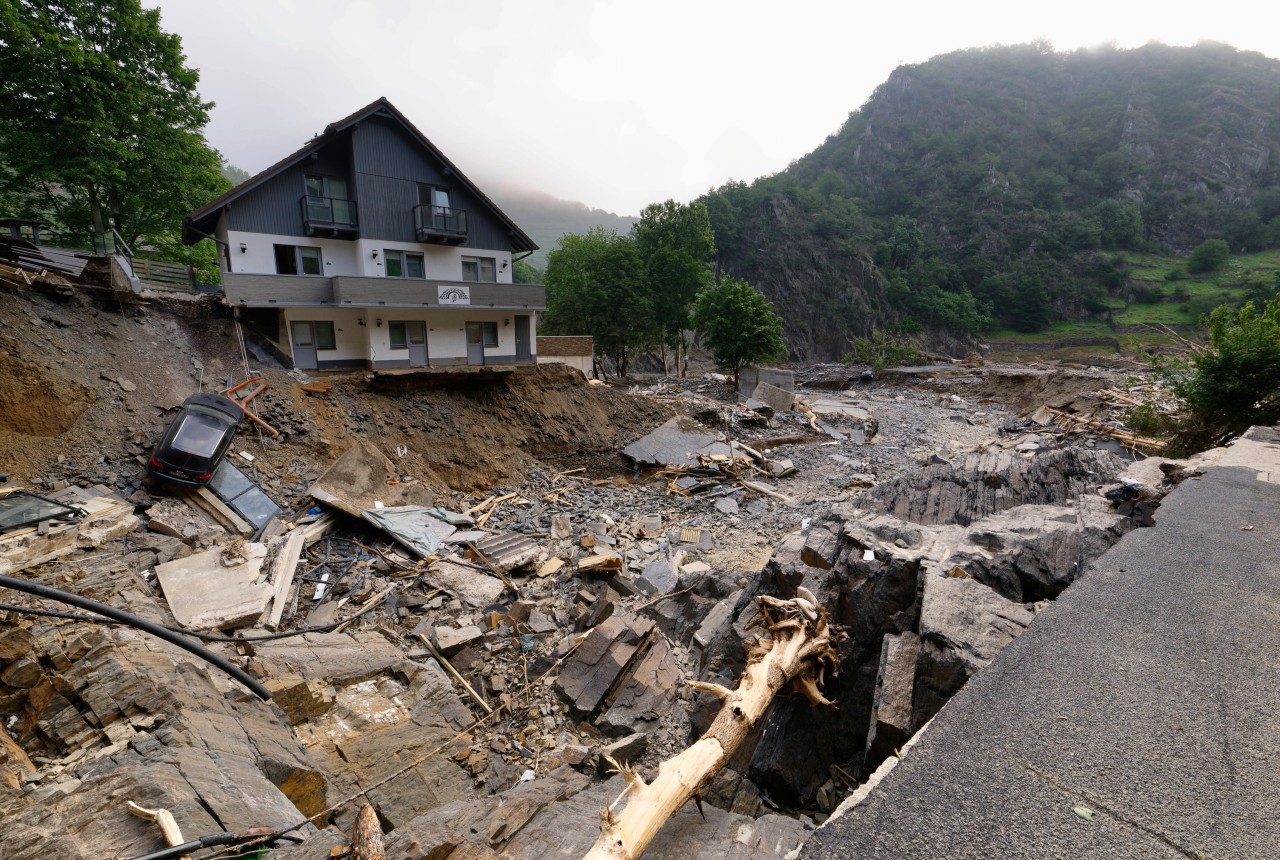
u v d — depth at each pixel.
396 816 7.00
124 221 25.70
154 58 23.66
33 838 4.14
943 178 128.50
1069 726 2.82
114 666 6.64
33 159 21.16
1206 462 8.71
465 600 12.81
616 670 10.27
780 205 104.00
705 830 4.80
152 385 16.42
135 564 10.98
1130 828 2.19
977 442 30.56
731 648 9.24
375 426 19.92
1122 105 138.12
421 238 23.20
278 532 13.92
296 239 21.22
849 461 26.44
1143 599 4.18
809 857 2.19
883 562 7.68
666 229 53.34
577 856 4.38
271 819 4.93
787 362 87.75
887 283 103.19
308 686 8.40
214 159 27.58
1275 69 142.38
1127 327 91.31
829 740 7.39
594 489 22.33
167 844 4.02
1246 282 90.44
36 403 13.69
